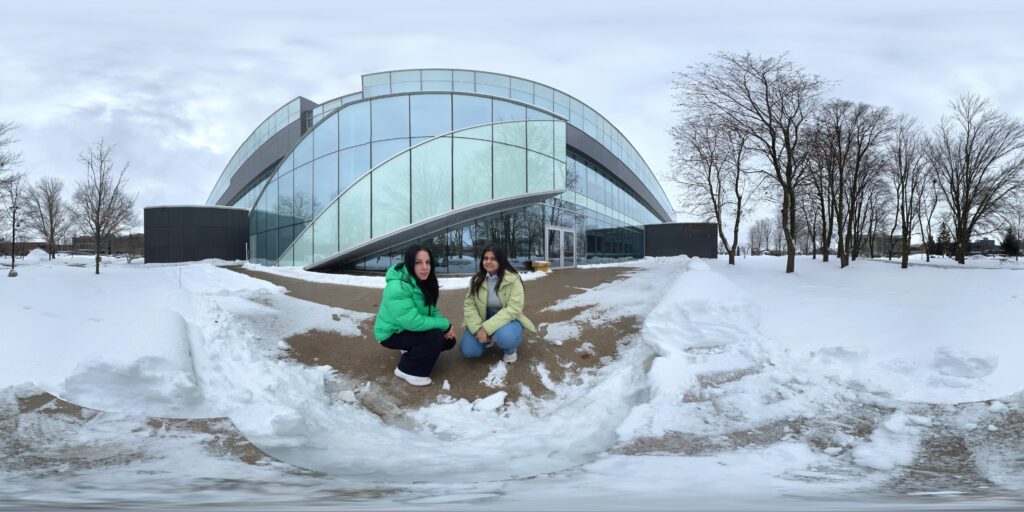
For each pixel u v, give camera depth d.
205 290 10.16
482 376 6.53
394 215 17.31
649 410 5.24
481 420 5.61
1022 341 5.95
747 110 16.86
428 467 4.25
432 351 6.31
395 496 3.26
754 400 5.35
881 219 43.12
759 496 3.15
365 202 17.55
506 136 18.12
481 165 17.67
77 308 7.95
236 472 3.97
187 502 3.04
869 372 5.96
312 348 7.49
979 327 6.59
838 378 5.92
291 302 9.88
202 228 25.41
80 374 5.04
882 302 8.85
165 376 5.17
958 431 4.57
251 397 5.50
